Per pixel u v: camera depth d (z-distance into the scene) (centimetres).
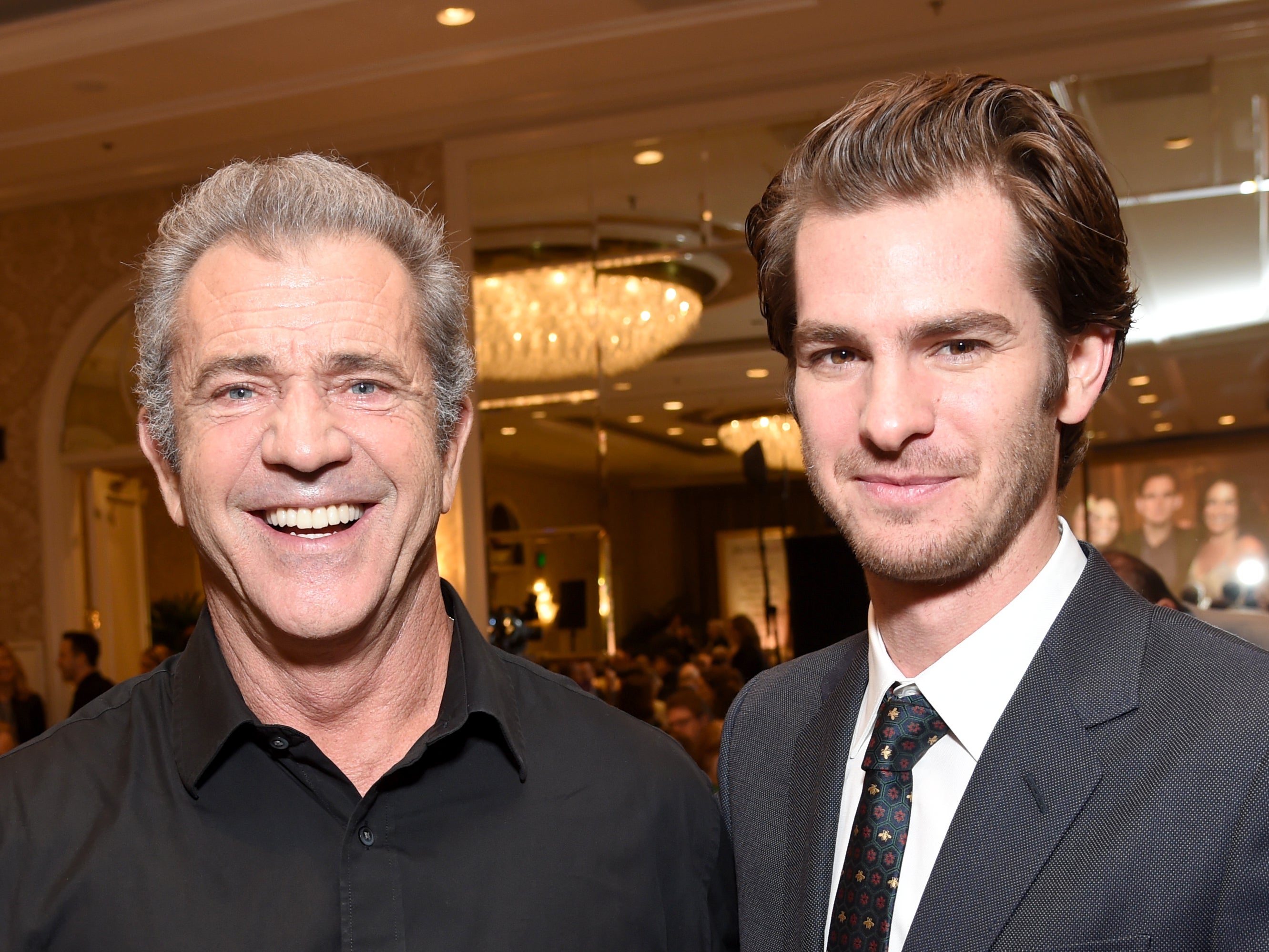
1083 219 115
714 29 581
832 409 120
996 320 112
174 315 126
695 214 667
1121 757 110
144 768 129
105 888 121
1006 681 118
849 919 118
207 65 601
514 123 685
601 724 145
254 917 121
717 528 663
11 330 794
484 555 698
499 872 129
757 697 152
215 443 123
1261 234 569
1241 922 99
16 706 711
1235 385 586
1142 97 580
